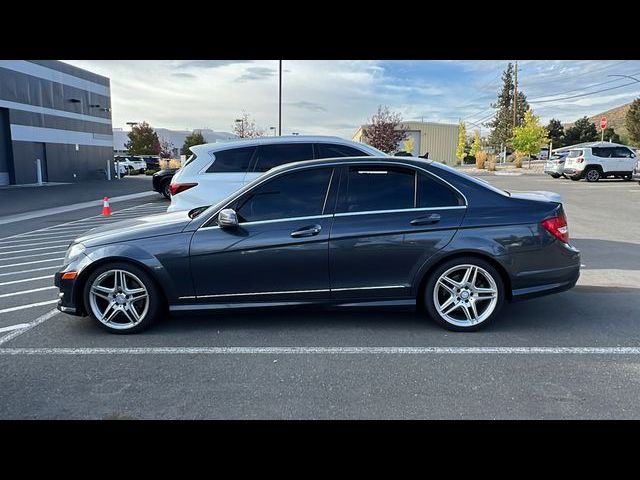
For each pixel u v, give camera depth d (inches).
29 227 471.5
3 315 191.9
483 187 170.7
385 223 162.4
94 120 1409.9
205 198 252.2
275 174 168.7
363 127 1501.0
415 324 173.9
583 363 139.9
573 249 169.9
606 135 2696.9
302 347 153.4
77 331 171.3
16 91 1062.4
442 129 1963.6
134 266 164.2
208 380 131.3
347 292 164.9
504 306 194.7
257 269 163.0
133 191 935.7
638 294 209.8
